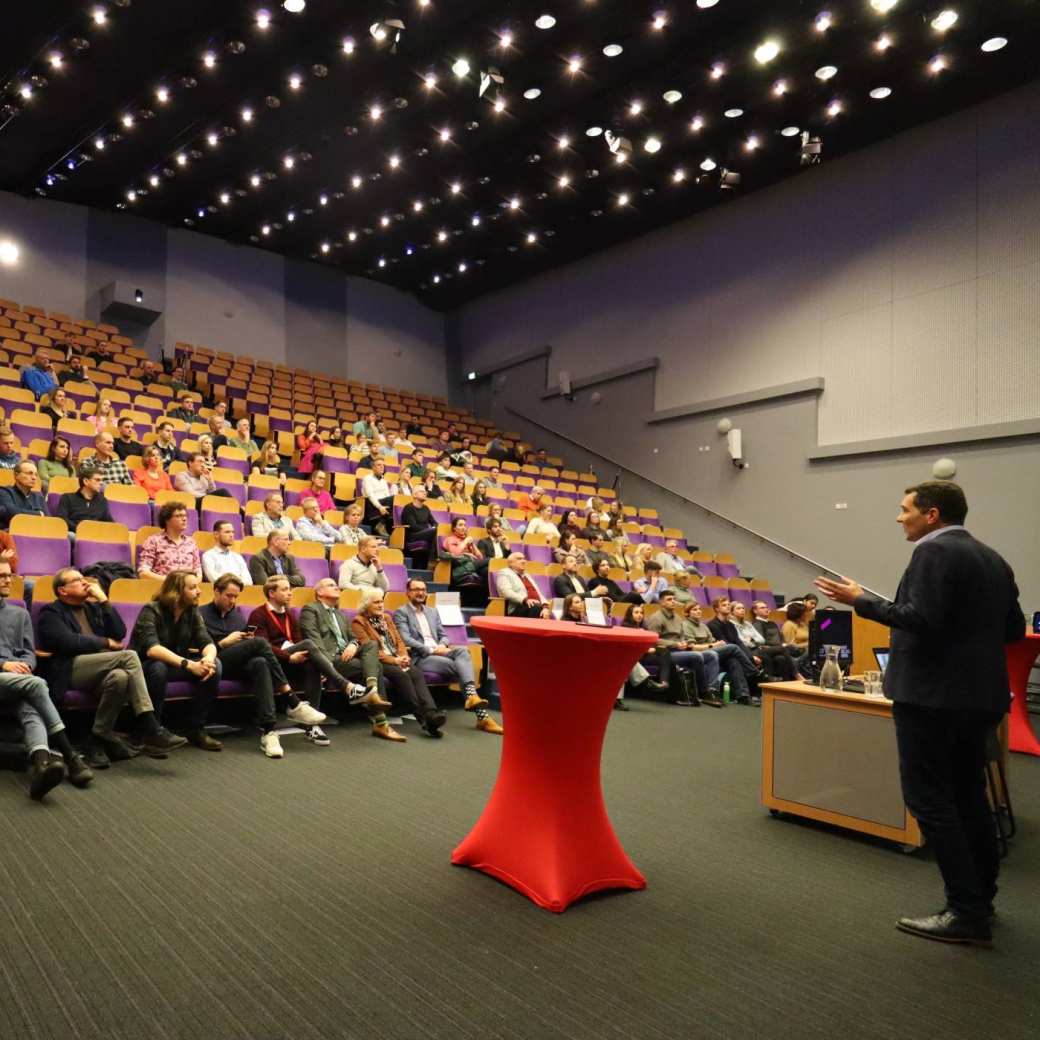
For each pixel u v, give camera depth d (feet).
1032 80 25.86
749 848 8.94
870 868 8.43
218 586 13.91
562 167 32.22
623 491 38.09
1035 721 19.60
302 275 43.93
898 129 28.76
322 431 33.35
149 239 38.96
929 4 22.39
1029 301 25.55
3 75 26.40
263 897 6.86
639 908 7.07
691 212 35.88
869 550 28.76
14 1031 4.74
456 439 40.01
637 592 23.16
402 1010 5.16
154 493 19.80
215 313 40.68
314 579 18.45
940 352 27.43
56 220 36.58
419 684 14.61
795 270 31.94
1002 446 25.85
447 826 9.08
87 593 11.87
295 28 24.40
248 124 29.76
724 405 33.73
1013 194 26.16
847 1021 5.28
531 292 44.34
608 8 23.24
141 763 11.21
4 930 6.01
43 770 9.02
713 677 20.02
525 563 21.54
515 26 24.02
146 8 23.40
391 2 23.13
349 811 9.50
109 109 28.71
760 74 25.72
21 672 10.18
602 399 39.65
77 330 34.47
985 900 6.72
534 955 6.04
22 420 21.61
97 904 6.55
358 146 31.22
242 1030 4.86
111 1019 4.92
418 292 47.91
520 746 7.58
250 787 10.34
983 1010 5.51
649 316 37.65
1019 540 25.23
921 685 6.74
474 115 28.91
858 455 29.27
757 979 5.82
